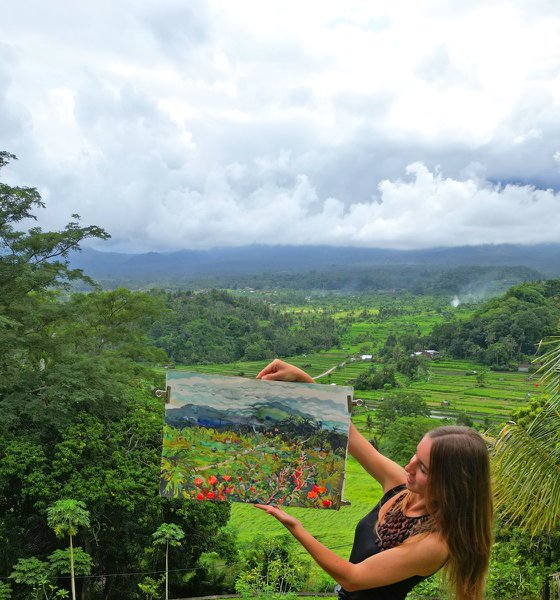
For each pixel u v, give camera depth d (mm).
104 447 20922
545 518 6941
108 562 22859
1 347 23062
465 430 2318
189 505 22109
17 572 18406
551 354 7012
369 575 2266
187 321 148125
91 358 24141
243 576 14352
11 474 20094
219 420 2965
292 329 174625
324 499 2891
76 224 28922
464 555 2225
